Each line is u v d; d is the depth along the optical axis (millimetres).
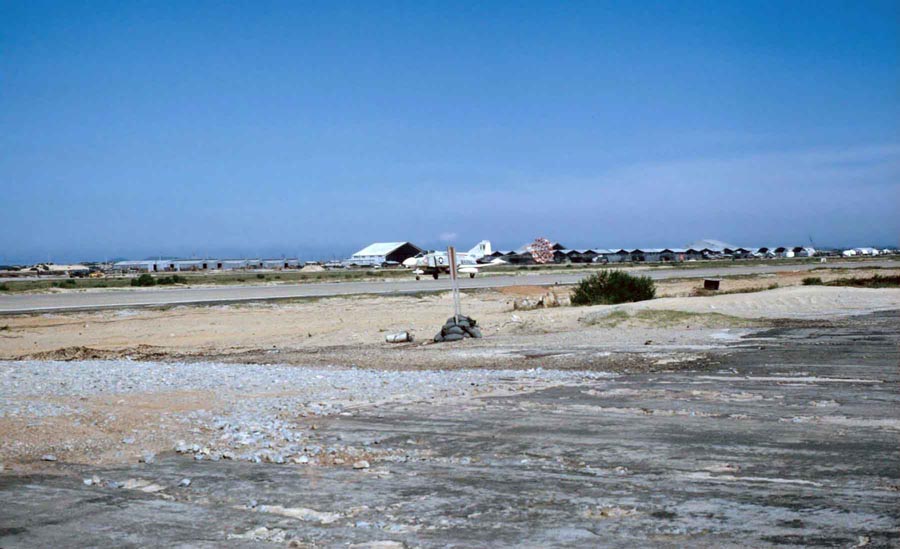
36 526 6852
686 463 8469
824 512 6641
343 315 41000
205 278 112500
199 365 20875
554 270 126625
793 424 10336
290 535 6492
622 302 36812
